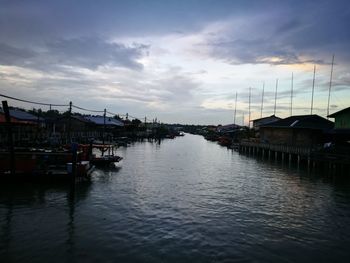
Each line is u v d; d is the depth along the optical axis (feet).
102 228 52.31
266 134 211.41
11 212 59.98
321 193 86.74
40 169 82.89
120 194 76.54
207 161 166.81
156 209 64.59
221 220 59.16
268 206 71.05
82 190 79.20
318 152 130.11
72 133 196.13
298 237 52.21
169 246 46.01
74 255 42.22
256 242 49.14
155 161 153.58
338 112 139.95
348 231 56.03
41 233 49.52
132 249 44.50
